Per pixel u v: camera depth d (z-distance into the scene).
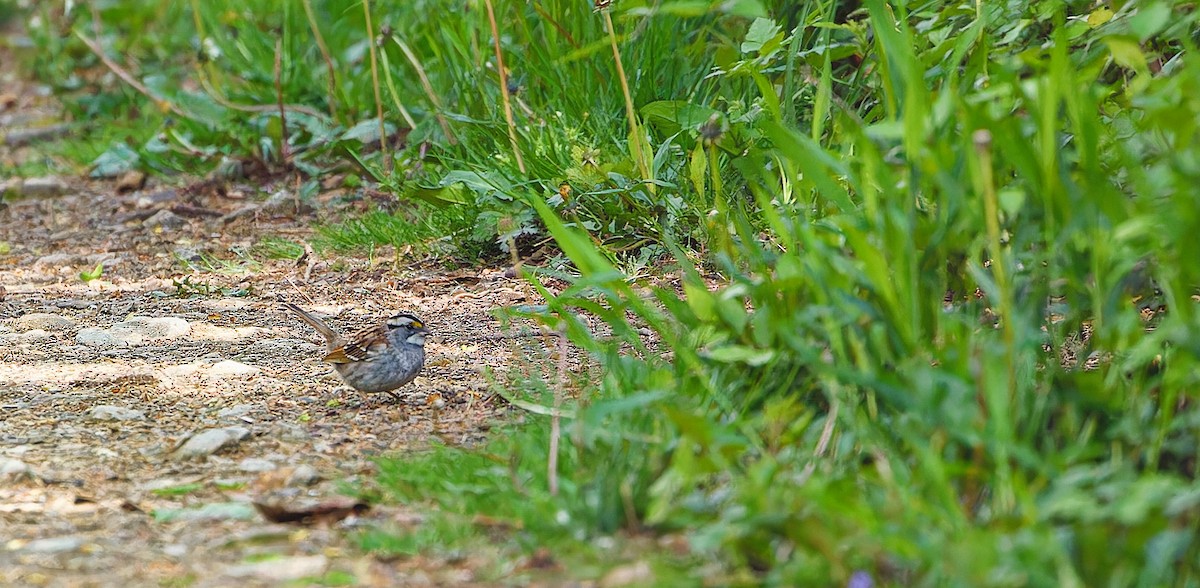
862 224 8.66
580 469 8.13
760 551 6.87
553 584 7.11
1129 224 7.06
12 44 30.95
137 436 10.25
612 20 14.95
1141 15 8.24
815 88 14.13
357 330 13.45
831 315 7.89
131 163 20.78
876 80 12.30
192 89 23.61
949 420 7.00
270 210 18.42
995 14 10.80
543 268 14.82
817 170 8.61
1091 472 6.84
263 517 8.46
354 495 8.76
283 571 7.54
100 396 11.30
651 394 7.88
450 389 11.23
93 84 26.19
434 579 7.32
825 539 6.47
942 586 6.28
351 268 15.80
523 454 8.71
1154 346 7.40
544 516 7.72
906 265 7.92
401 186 17.08
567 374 11.14
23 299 15.12
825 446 8.03
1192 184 7.12
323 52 19.61
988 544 6.13
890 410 8.15
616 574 7.01
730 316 8.86
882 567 6.60
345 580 7.36
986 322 8.90
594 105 16.16
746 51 11.96
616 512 7.64
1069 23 10.50
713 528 6.88
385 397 11.10
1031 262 8.33
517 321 13.31
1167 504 6.41
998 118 8.17
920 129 8.02
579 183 14.82
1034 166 7.55
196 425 10.52
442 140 17.66
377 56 20.11
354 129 19.06
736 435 7.98
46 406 11.03
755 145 12.55
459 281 15.05
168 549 7.96
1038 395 7.73
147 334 13.42
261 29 24.27
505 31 17.98
